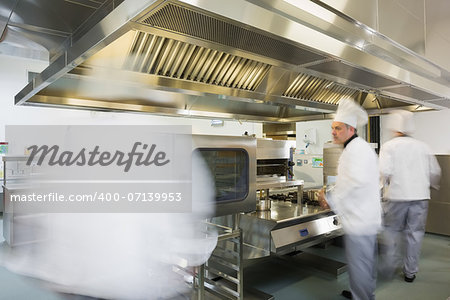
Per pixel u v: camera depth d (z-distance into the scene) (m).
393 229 2.79
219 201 1.66
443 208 3.82
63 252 2.49
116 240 2.03
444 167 3.80
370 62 1.69
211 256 2.16
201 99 2.93
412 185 2.60
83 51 1.23
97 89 2.29
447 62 2.88
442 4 2.47
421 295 2.33
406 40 1.97
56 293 2.27
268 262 3.04
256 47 1.41
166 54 1.78
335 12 1.42
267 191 2.46
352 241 1.93
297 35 1.25
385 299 2.26
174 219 1.65
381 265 2.86
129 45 1.60
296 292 2.38
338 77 2.01
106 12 1.61
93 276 2.21
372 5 1.65
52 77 1.58
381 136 4.49
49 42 2.13
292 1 1.15
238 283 1.93
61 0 1.56
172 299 2.15
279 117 3.94
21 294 2.29
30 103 2.23
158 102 2.80
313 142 4.98
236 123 6.89
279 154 2.94
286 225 2.21
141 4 0.94
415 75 2.20
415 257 2.57
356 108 2.02
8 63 5.39
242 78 2.26
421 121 4.28
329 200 2.11
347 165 1.92
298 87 2.72
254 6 1.07
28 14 1.71
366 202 1.89
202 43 1.34
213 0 0.98
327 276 2.69
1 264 2.86
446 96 2.68
